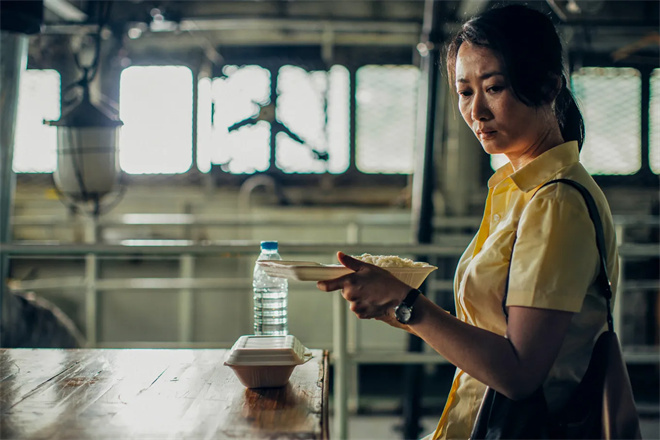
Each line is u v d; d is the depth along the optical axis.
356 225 4.82
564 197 1.05
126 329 5.08
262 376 1.27
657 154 5.17
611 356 1.03
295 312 5.01
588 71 5.12
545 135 1.17
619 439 0.99
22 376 1.40
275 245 1.72
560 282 1.02
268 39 5.32
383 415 3.96
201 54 5.33
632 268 5.13
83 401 1.21
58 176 3.13
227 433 1.03
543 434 1.04
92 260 4.27
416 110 5.38
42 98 5.28
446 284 4.89
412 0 5.29
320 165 5.41
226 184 5.40
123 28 3.69
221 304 5.11
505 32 1.07
